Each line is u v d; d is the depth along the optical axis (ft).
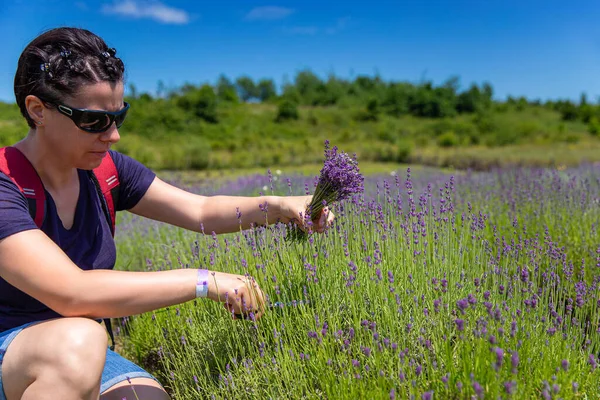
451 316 7.70
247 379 7.64
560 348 7.07
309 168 88.69
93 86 6.15
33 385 5.84
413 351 7.22
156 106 169.99
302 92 279.69
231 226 8.96
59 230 6.97
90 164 6.77
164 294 6.36
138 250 18.69
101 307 6.07
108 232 7.79
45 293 5.90
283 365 7.44
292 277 9.02
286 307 8.50
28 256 5.88
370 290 8.57
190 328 9.46
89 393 5.91
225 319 8.93
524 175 25.35
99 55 6.21
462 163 87.20
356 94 262.88
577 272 12.59
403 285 8.76
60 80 6.02
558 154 107.65
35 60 6.14
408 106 226.17
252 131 176.55
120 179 8.27
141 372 7.41
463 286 8.96
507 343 6.75
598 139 178.91
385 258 9.40
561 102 265.75
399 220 10.96
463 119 221.05
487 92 260.42
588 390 6.72
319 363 7.15
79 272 6.07
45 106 6.23
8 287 6.55
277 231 9.41
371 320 7.91
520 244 10.82
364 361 7.25
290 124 200.64
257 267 8.97
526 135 184.24
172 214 8.80
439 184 25.36
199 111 177.88
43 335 5.90
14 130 88.89
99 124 6.32
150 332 10.86
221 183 38.42
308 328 8.10
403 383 6.33
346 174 8.34
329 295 8.49
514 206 16.72
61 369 5.75
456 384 5.69
